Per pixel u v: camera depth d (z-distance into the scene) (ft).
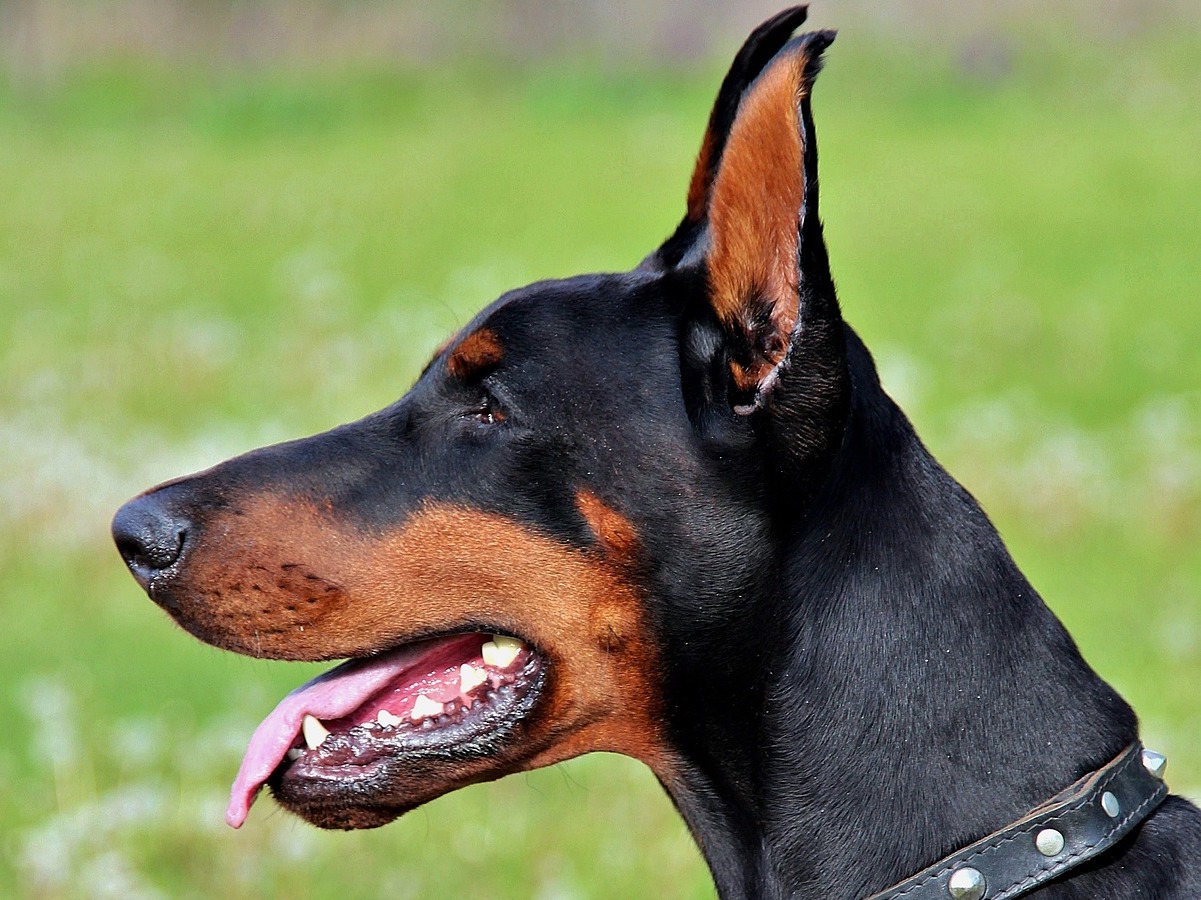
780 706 20.18
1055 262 84.69
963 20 138.92
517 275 80.48
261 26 146.10
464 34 147.33
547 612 21.13
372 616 21.47
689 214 23.22
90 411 61.31
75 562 48.70
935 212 95.76
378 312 75.36
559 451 20.98
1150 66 128.67
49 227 99.14
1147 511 49.85
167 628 45.75
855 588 20.03
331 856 33.53
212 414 61.72
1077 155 108.78
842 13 142.20
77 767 36.76
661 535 20.53
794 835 20.11
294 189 108.37
